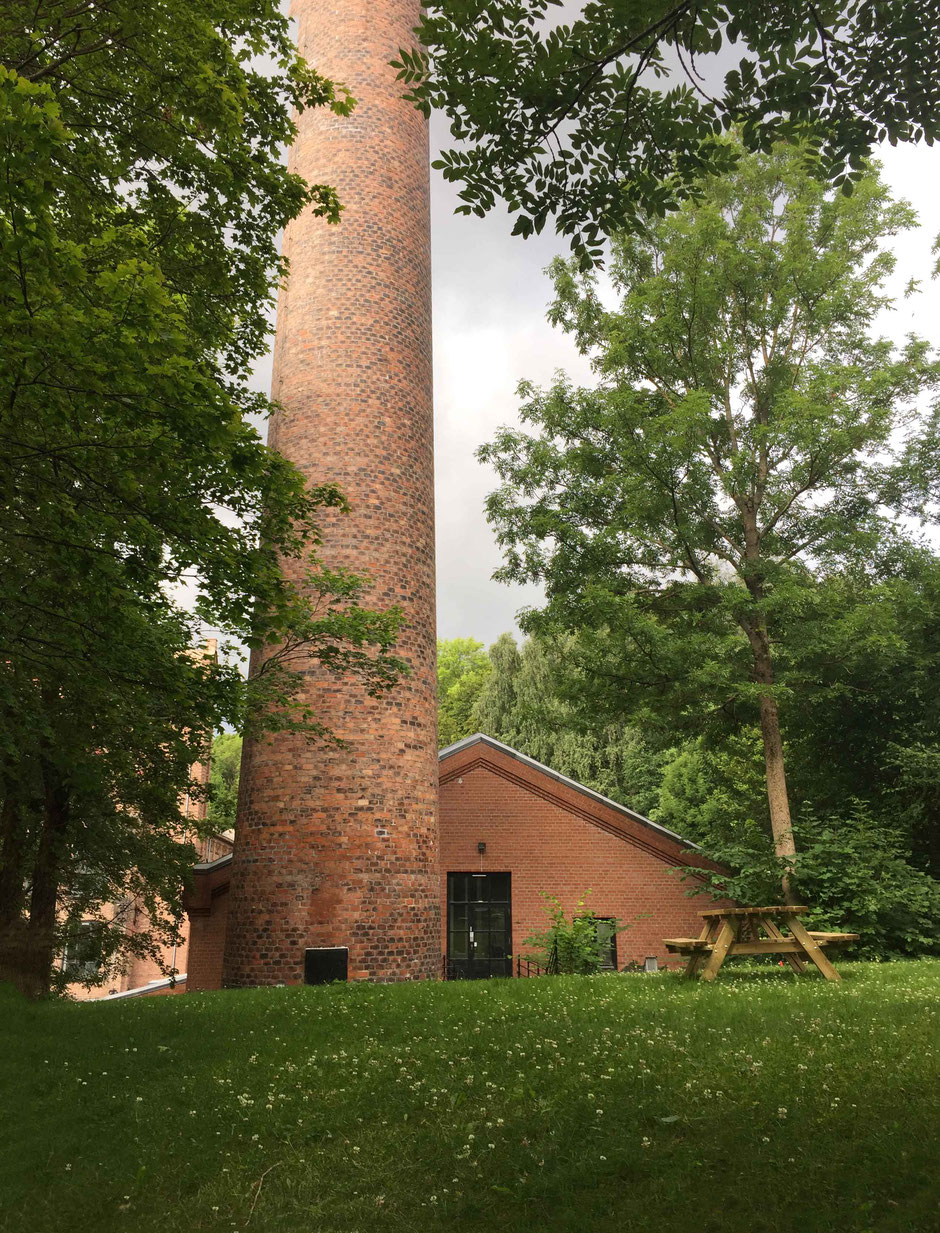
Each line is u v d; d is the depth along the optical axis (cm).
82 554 857
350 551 1697
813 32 524
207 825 1955
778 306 1942
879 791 2031
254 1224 436
